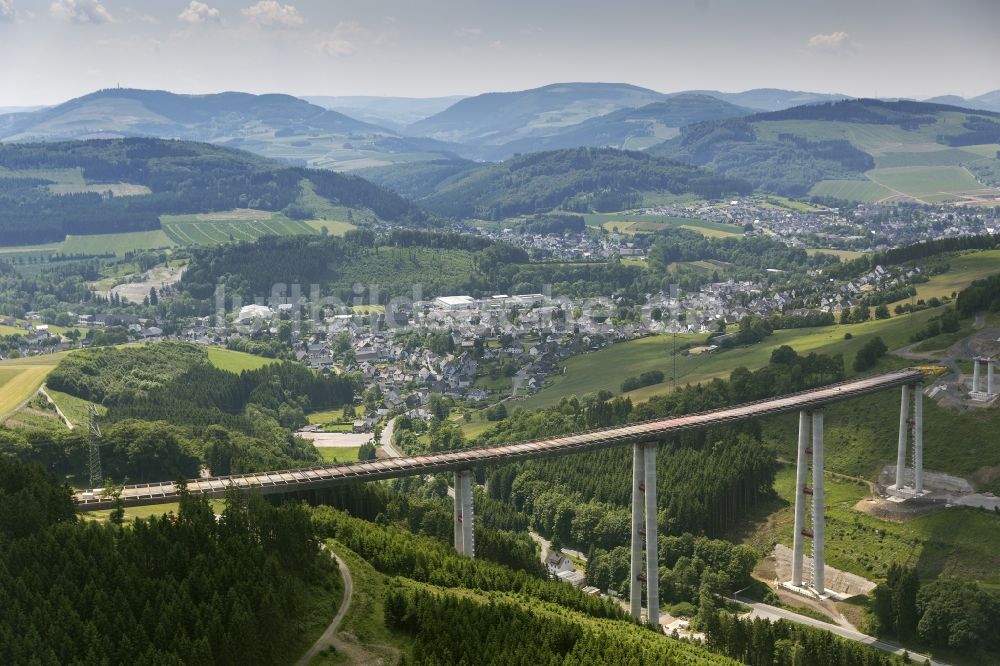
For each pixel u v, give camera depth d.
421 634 161.88
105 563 154.62
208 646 142.38
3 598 142.50
